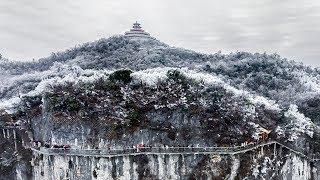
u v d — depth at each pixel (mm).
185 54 172000
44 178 90562
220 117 98188
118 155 87000
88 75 110562
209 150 90812
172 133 94188
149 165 89125
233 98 104000
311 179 104062
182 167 90250
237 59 165375
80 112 92750
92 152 86500
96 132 91125
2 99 132750
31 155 95438
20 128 101625
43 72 152000
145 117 95000
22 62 194250
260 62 154000
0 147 100812
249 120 100500
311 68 173750
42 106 99438
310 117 122562
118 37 179750
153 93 99188
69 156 87625
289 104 122250
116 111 94250
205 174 90062
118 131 91312
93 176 86875
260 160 95500
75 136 91188
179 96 99000
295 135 103000
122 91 98188
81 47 175875
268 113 109062
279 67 153750
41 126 97750
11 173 97500
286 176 99312
